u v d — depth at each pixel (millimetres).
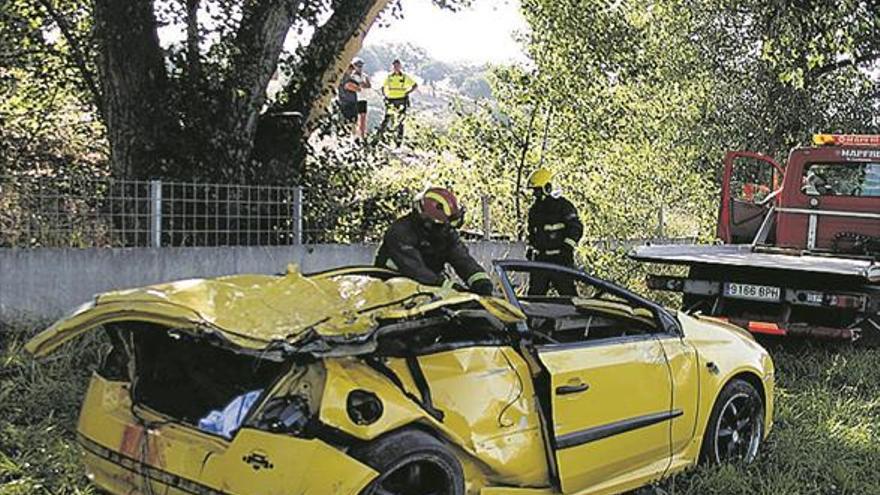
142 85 9938
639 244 13648
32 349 4281
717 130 16188
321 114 11242
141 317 4020
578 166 12883
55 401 6270
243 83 10180
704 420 5602
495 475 4367
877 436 6789
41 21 10789
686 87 15688
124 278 8734
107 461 4184
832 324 9469
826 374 8625
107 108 10102
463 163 12672
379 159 11672
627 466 5102
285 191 10203
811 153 10945
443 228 6242
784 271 9266
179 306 3955
